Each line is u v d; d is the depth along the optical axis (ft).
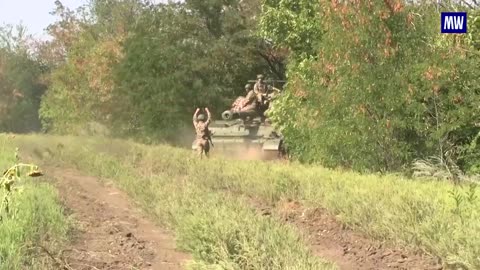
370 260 26.20
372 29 50.47
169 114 108.78
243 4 123.85
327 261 23.07
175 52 112.68
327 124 53.67
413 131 51.37
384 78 50.11
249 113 78.38
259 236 24.59
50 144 85.46
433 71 47.55
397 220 28.60
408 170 49.26
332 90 53.26
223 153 75.66
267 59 124.06
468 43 50.39
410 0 53.42
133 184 44.65
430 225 26.48
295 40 77.51
